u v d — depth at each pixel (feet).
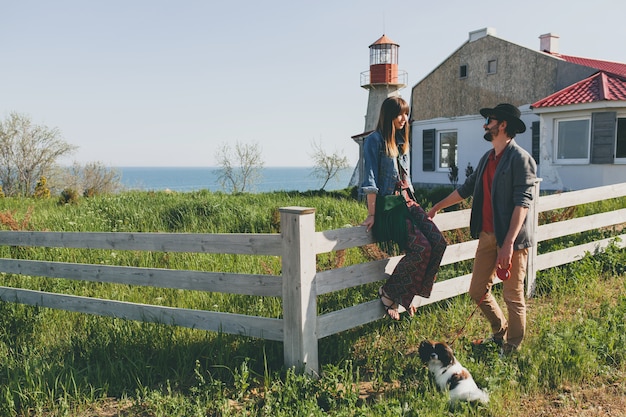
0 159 125.90
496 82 67.82
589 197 21.98
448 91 74.64
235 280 13.80
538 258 19.76
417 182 80.84
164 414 11.50
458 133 73.46
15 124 126.11
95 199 47.11
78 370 13.52
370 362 14.02
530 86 63.87
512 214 13.19
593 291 18.98
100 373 13.12
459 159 73.72
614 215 23.44
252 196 52.24
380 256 17.40
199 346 14.23
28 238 17.78
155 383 13.12
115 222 33.14
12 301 18.07
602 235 25.98
